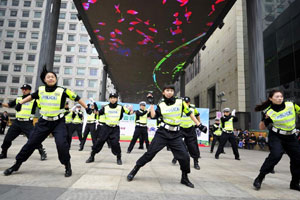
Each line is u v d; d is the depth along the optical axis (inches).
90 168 150.4
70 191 91.3
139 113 187.2
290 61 565.9
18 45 1727.4
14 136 176.9
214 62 1079.6
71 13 1770.4
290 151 121.5
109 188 99.9
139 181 119.0
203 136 506.6
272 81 637.3
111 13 537.3
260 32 445.4
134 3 495.5
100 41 699.4
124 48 741.9
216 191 107.0
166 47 718.5
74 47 1740.9
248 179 144.2
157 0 478.3
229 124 272.5
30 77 1704.0
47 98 121.8
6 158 177.5
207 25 576.1
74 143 404.8
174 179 130.6
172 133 118.8
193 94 1427.2
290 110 121.7
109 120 180.1
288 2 579.8
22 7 1758.1
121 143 460.4
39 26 1752.0
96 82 1727.4
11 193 84.1
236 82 851.4
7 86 1685.5
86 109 128.1
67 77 1706.4
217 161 243.6
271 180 147.5
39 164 156.5
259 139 482.6
